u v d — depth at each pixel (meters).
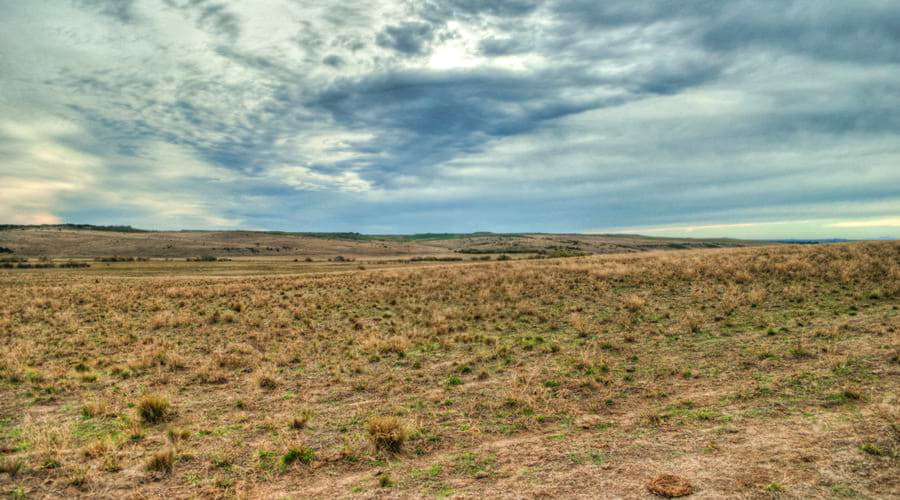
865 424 6.34
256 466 6.66
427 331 16.38
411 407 9.01
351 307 22.23
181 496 5.86
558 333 14.98
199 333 17.44
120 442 7.61
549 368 11.05
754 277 21.80
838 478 5.06
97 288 31.56
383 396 9.83
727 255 30.08
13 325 18.88
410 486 5.79
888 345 10.14
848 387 7.82
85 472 6.50
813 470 5.28
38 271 60.44
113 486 6.14
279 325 18.48
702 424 7.06
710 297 18.44
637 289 21.78
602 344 12.73
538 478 5.72
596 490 5.29
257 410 9.20
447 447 7.04
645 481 5.41
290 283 32.03
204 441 7.64
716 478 5.31
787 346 11.09
